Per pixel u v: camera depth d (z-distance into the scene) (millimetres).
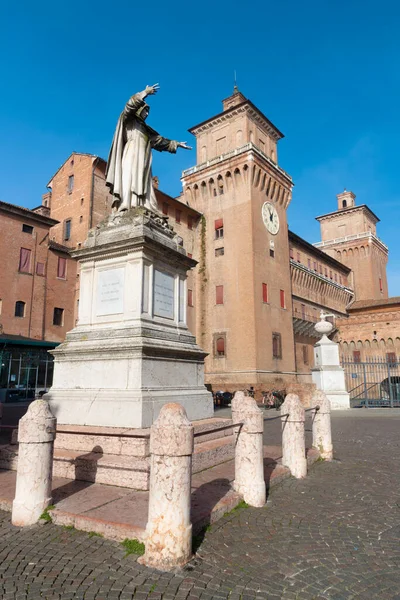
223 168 44625
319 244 76375
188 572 3717
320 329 23828
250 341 39750
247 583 3551
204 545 4262
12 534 4457
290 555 4086
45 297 36875
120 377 7078
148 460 5766
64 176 44000
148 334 7371
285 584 3547
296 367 48062
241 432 5770
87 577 3594
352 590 3465
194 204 47625
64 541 4254
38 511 4758
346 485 6664
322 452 8758
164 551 3814
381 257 76250
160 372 7367
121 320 7723
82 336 7879
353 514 5281
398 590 3471
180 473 3977
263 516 5152
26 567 3758
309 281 55594
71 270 39750
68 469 6090
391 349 54000
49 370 33625
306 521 5016
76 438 6523
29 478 4801
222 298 42906
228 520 4941
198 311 44375
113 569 3727
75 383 7570
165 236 8727
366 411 21391
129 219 8375
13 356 31391
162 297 8289
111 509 4750
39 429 4918
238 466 5734
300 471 7176
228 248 43531
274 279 44438
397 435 12641
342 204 81062
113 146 9398
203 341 43406
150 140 9727
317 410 8992
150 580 3566
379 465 8195
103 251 8148
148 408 6641
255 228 42688
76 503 4977
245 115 44969
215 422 7742
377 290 71812
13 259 34906
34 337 35344
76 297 39688
